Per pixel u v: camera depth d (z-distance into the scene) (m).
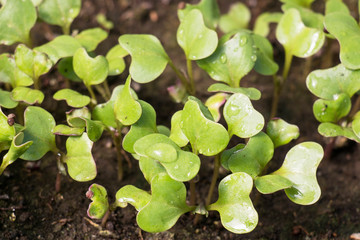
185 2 0.46
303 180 0.34
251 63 0.36
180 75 0.38
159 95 0.42
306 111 0.41
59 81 0.41
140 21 0.45
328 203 0.38
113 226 0.36
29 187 0.37
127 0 0.46
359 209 0.38
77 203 0.37
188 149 0.35
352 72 0.36
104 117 0.35
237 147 0.34
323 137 0.40
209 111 0.34
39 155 0.34
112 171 0.38
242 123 0.33
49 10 0.39
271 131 0.35
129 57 0.43
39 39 0.43
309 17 0.39
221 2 0.46
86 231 0.36
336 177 0.39
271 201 0.38
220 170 0.38
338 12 0.37
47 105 0.40
